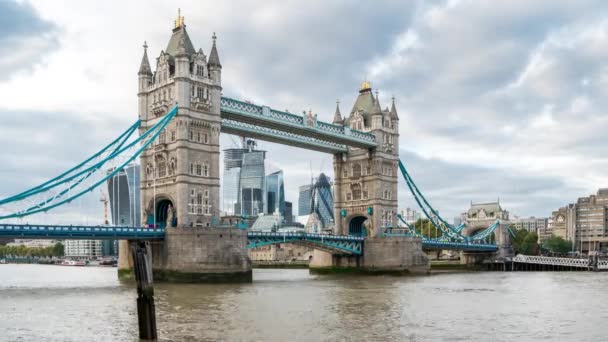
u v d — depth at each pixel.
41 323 52.53
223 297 73.62
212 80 105.88
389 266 134.88
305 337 46.12
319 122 125.31
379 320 55.31
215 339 44.72
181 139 99.69
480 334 48.75
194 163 101.75
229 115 110.06
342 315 58.44
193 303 66.88
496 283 106.25
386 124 143.75
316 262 146.88
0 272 178.00
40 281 113.00
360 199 142.38
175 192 100.50
